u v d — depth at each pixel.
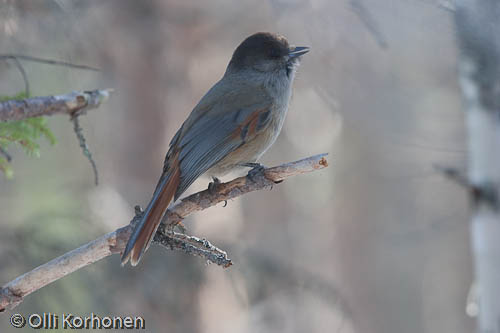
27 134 7.35
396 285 25.00
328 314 20.42
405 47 14.53
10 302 6.32
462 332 26.36
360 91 16.61
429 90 17.03
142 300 13.12
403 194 24.05
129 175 16.78
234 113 8.92
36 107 6.52
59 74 12.04
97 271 12.84
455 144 14.43
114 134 17.20
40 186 16.25
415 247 24.88
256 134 9.02
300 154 25.34
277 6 12.26
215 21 16.59
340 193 24.89
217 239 14.89
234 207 17.89
